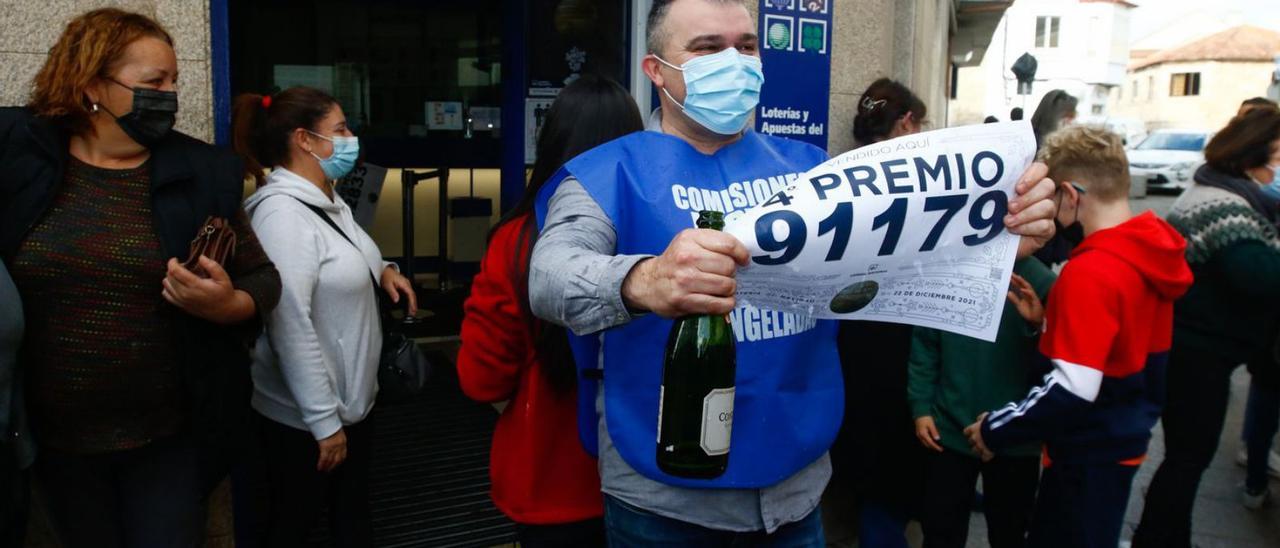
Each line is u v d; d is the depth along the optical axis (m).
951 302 1.56
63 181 2.09
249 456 2.59
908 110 3.67
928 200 1.46
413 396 2.97
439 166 7.10
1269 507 4.47
